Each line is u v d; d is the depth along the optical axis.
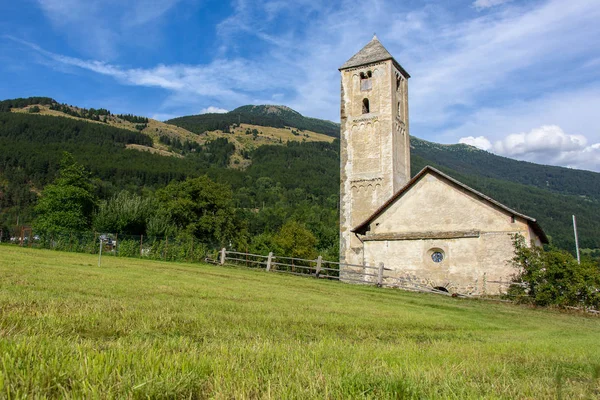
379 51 40.69
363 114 40.00
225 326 7.18
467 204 28.56
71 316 6.20
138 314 7.20
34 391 2.79
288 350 5.16
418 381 3.81
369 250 30.58
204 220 56.50
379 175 38.25
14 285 9.71
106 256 31.61
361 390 3.41
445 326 11.16
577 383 4.66
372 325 9.59
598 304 21.53
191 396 3.10
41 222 54.16
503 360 5.93
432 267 28.28
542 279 22.97
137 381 3.13
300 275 30.58
